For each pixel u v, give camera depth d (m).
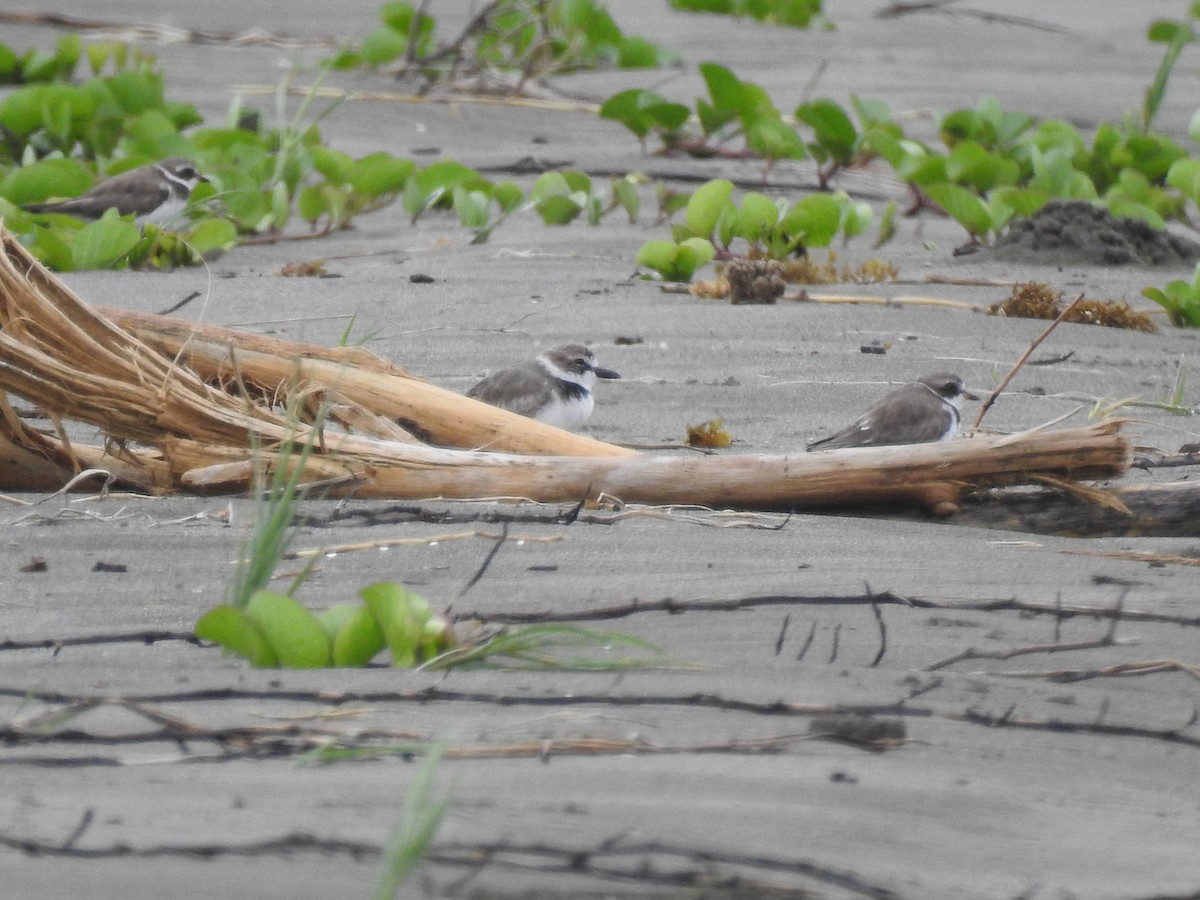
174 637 6.35
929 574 7.25
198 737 5.42
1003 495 8.23
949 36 31.56
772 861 4.70
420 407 9.06
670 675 6.07
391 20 25.62
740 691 5.92
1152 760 5.50
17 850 4.62
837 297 14.18
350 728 5.52
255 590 6.37
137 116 18.89
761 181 20.09
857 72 27.61
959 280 15.23
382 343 12.46
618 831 4.84
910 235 17.88
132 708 5.54
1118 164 19.84
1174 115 25.31
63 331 8.19
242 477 8.16
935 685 6.04
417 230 17.33
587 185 18.34
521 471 8.23
